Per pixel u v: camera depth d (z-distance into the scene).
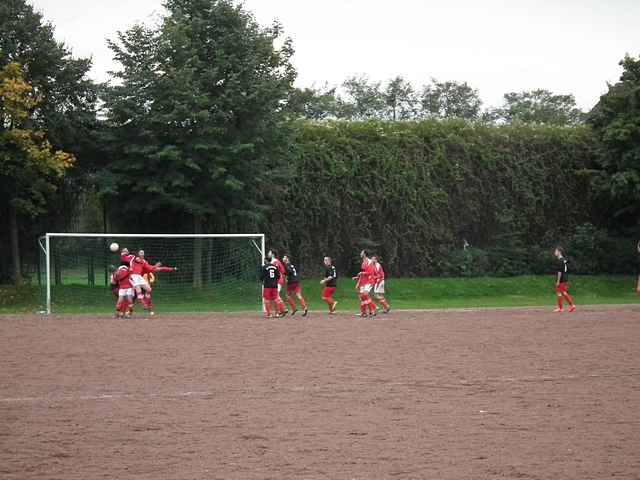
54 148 37.12
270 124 37.91
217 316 29.00
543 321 26.22
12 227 37.09
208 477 8.56
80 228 41.31
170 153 35.00
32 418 11.55
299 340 20.94
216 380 14.74
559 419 11.41
